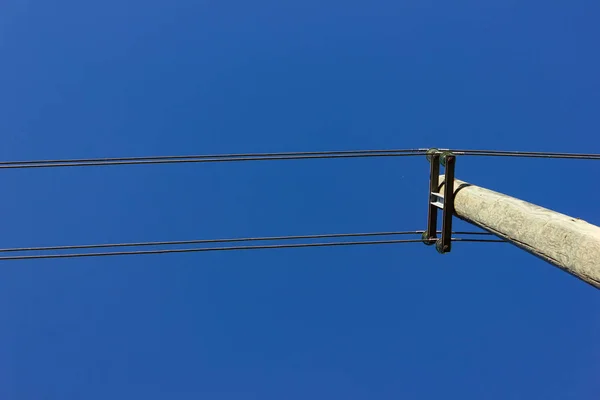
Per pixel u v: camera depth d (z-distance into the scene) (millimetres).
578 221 4172
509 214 4711
